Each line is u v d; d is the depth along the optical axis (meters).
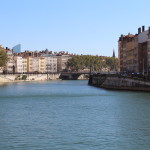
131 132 51.19
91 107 78.50
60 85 187.75
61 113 69.25
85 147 43.69
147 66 178.00
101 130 52.59
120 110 72.75
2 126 55.91
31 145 44.56
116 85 137.75
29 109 75.56
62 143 45.41
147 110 72.12
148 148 43.50
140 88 121.31
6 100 95.88
